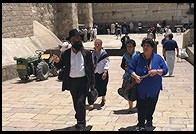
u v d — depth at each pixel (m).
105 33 42.50
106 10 46.19
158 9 45.31
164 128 7.33
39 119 8.30
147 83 6.82
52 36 24.28
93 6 45.94
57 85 12.83
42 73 13.89
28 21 20.94
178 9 44.81
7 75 14.12
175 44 14.59
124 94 7.87
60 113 8.80
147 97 6.87
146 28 43.06
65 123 7.92
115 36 37.66
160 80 6.92
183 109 8.94
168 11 45.09
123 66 8.41
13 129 7.54
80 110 7.15
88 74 7.15
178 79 13.86
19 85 12.98
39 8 26.53
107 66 9.02
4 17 18.14
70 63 7.10
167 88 11.92
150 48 6.77
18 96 10.96
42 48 20.83
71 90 7.18
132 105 8.79
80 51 7.12
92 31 33.31
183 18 44.84
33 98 10.63
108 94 11.00
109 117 8.29
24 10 20.48
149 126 7.34
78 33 7.19
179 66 17.62
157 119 8.02
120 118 8.18
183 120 7.95
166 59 14.65
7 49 16.47
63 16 30.39
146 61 6.87
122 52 22.28
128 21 46.00
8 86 12.80
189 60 19.23
